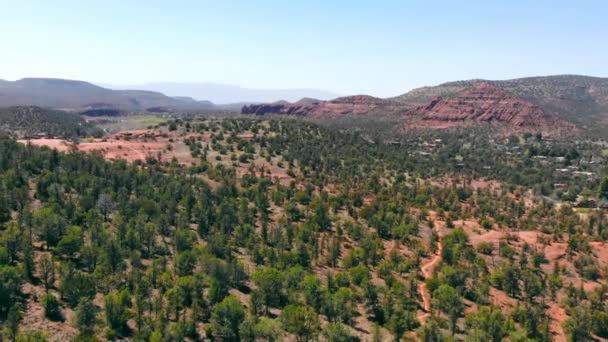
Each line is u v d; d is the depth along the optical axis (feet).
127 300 279.90
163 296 293.84
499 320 306.55
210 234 419.95
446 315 329.11
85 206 432.66
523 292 382.63
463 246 457.27
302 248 394.32
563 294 381.40
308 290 316.19
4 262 304.09
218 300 297.53
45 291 288.71
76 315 258.37
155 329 256.52
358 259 409.08
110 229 401.49
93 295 285.43
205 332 271.08
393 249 428.15
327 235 472.85
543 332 306.55
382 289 341.21
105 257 322.75
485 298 358.23
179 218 444.14
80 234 359.46
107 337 249.96
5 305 259.39
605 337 322.96
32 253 311.68
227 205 481.46
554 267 423.23
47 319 260.21
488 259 441.27
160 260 343.87
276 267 363.35
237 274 338.54
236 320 272.31
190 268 338.54
